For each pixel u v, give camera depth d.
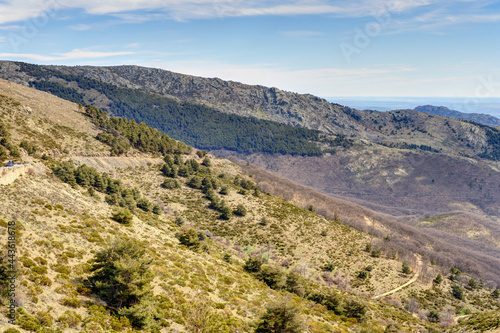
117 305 33.16
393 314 74.44
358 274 110.25
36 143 128.12
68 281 33.44
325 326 47.56
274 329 36.34
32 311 27.20
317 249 122.56
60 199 53.00
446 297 105.94
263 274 65.31
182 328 34.44
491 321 62.56
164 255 54.47
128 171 156.50
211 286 49.34
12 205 42.12
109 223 55.94
